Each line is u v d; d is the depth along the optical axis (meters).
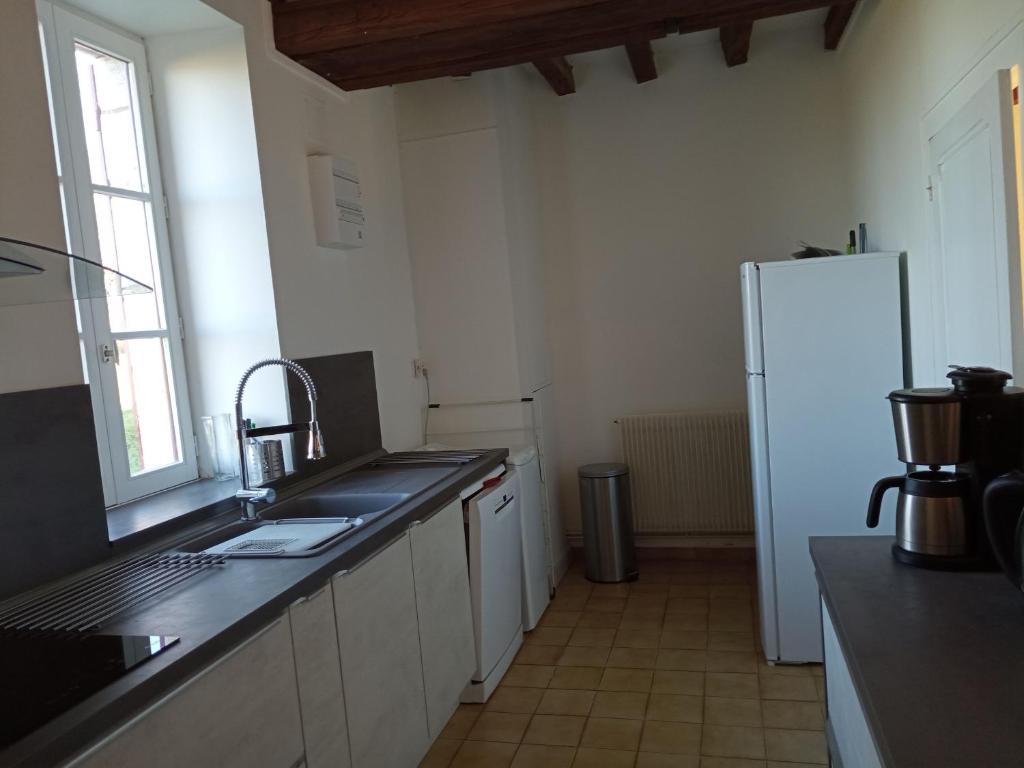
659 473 4.85
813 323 3.27
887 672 1.32
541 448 4.49
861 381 3.25
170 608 1.81
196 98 3.02
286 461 3.07
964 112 2.33
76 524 2.11
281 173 3.16
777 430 3.33
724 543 4.87
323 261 3.46
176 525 2.49
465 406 4.42
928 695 1.23
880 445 3.25
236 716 1.69
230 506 2.76
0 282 1.63
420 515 2.72
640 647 3.71
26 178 2.05
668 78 4.77
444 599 2.93
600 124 4.88
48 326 2.07
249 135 2.99
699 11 3.01
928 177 2.82
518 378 4.34
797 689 3.20
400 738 2.50
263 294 3.04
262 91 3.06
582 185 4.93
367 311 3.86
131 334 2.82
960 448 1.79
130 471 2.77
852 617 1.57
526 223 4.64
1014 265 2.04
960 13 2.40
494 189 4.29
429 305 4.43
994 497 1.56
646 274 4.88
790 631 3.39
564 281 5.00
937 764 1.05
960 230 2.50
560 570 4.74
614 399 4.99
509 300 4.32
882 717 1.17
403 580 2.57
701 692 3.24
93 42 2.77
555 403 5.04
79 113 2.66
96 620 1.76
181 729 1.53
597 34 3.28
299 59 3.30
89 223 2.66
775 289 3.29
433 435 4.45
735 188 4.73
